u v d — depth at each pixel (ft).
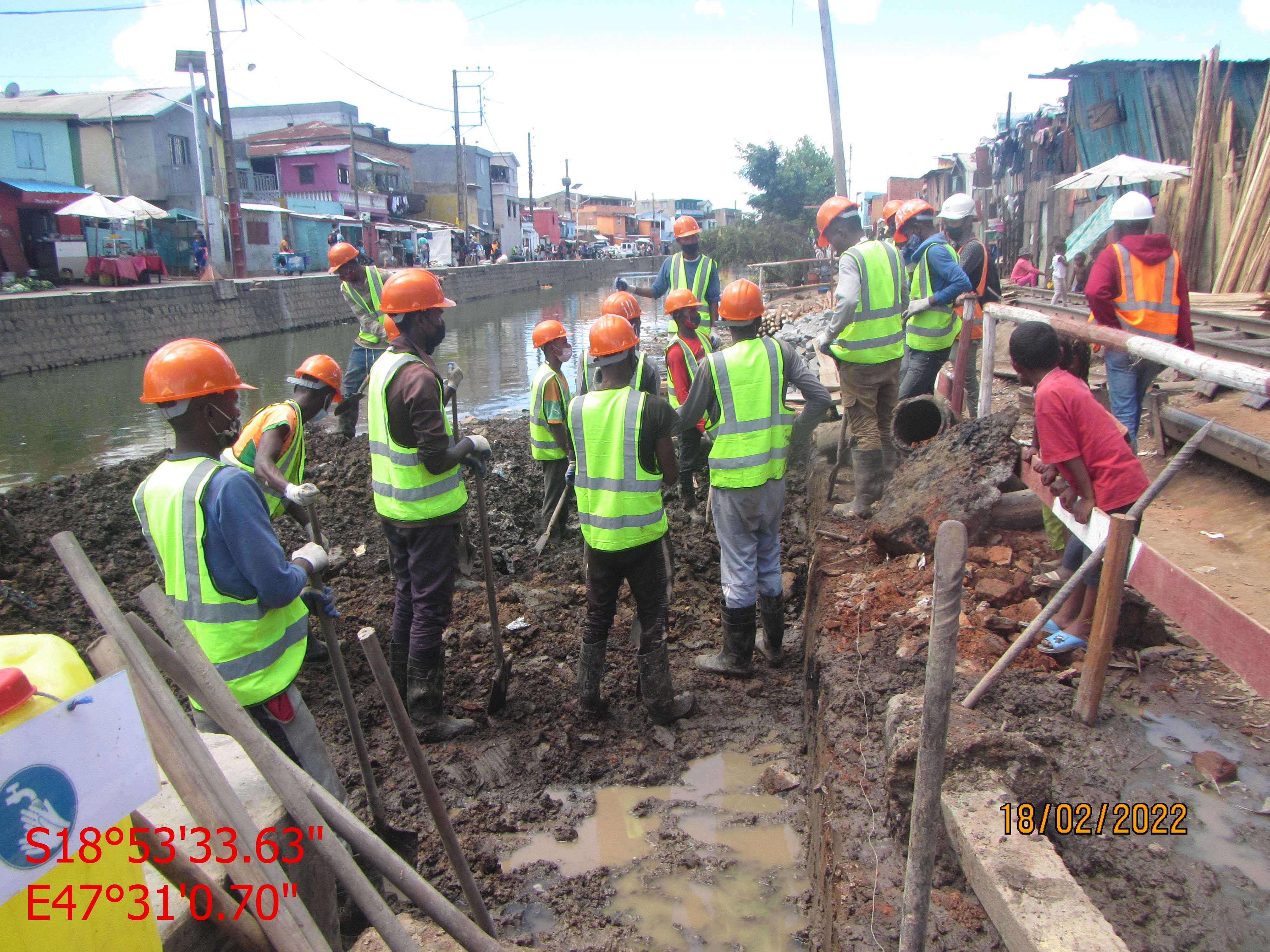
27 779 4.49
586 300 125.49
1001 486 15.10
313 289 91.50
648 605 14.48
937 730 5.82
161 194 110.22
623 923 10.56
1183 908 7.74
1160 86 47.96
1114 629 9.92
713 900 10.93
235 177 83.20
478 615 18.24
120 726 5.08
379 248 143.74
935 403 18.62
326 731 14.17
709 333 26.32
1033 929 6.85
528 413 39.93
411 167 202.90
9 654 5.19
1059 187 48.26
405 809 12.46
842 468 22.25
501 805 12.77
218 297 75.56
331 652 10.21
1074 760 9.64
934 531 15.06
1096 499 11.14
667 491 26.21
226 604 8.88
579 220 336.49
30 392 49.37
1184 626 8.88
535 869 11.47
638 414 13.55
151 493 8.90
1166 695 11.00
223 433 9.22
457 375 16.06
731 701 15.58
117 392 49.57
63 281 82.38
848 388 18.65
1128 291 17.56
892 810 9.00
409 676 14.10
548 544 22.20
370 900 6.46
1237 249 33.30
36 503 24.58
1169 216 40.01
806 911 10.65
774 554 16.22
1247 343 22.25
